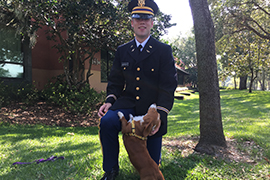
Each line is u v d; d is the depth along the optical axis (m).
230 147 4.37
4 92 8.66
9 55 9.77
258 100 17.23
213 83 4.29
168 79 2.29
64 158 3.44
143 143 1.96
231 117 9.51
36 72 11.11
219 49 20.59
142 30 2.35
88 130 6.72
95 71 12.33
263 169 3.35
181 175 2.92
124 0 8.98
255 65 23.53
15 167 3.03
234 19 17.30
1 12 8.55
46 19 7.72
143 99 2.31
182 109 13.30
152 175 1.87
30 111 8.22
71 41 8.72
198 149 4.22
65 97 8.95
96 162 3.21
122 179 2.64
